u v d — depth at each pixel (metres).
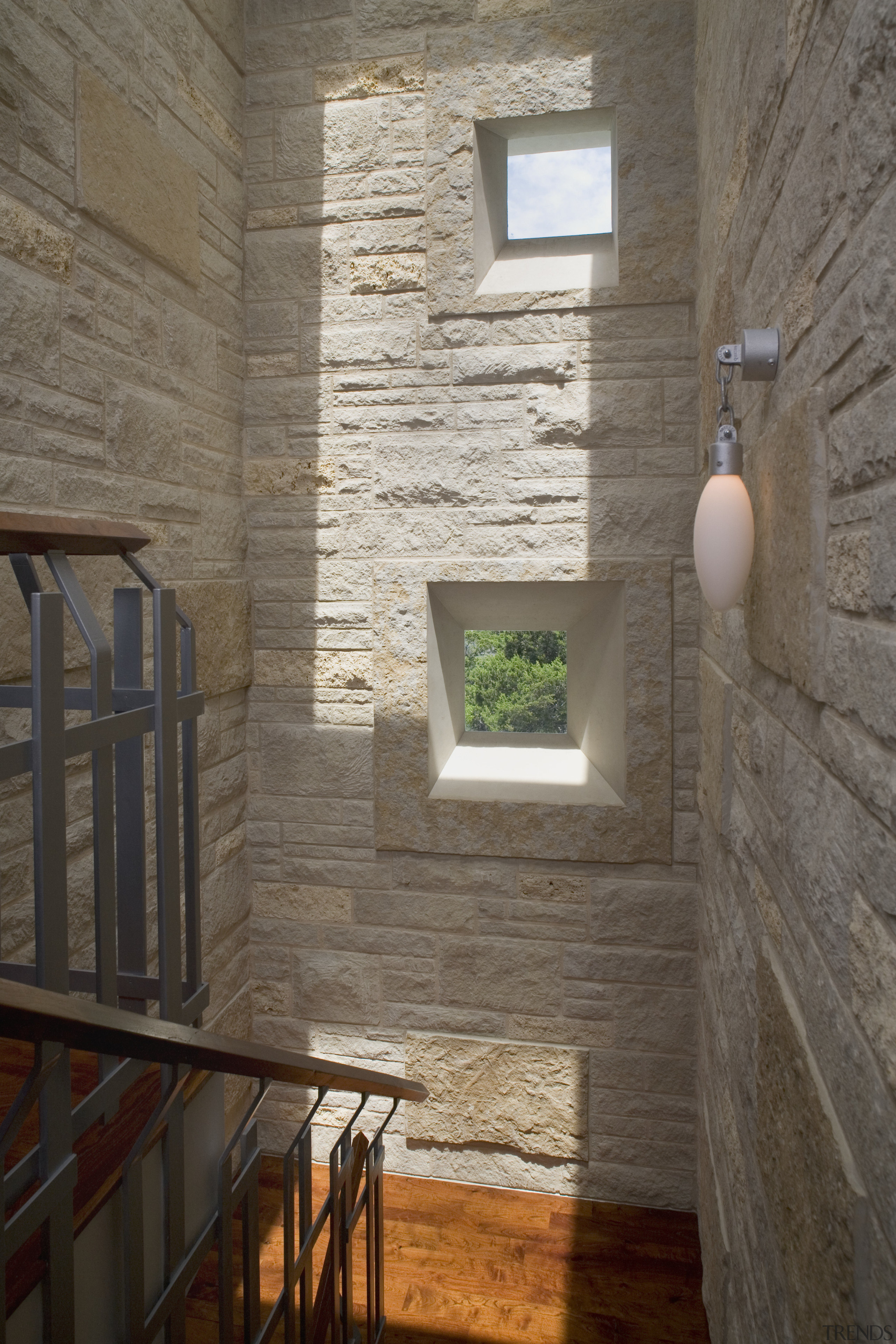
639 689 2.63
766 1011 1.23
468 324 2.68
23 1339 0.80
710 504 1.14
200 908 1.35
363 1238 2.46
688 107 2.50
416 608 2.76
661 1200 2.67
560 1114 2.73
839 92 0.83
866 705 0.74
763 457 1.25
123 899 1.21
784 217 1.11
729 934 1.74
